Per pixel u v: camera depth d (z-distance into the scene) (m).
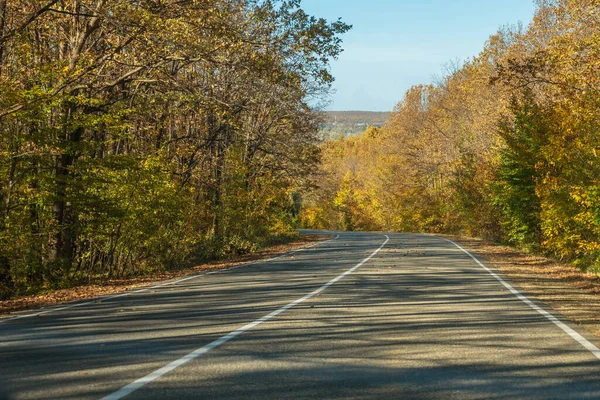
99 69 21.77
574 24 22.95
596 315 10.86
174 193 23.16
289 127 41.09
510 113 38.03
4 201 18.42
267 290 14.66
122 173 20.97
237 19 23.91
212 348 7.75
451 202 64.06
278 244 43.25
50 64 17.95
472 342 8.20
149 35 19.98
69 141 18.66
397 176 84.06
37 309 12.24
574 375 6.38
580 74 19.95
